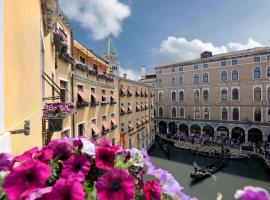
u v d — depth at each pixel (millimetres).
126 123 25578
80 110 13156
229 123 38469
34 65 4457
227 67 38781
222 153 30562
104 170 1541
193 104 43281
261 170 25391
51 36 8812
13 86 2533
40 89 5602
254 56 35781
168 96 47188
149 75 56938
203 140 37250
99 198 1257
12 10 2531
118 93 22906
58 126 6164
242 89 37281
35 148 1599
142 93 33656
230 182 21875
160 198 1447
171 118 46500
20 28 2949
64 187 1180
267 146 32406
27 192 1107
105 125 17859
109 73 21156
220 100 39812
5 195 1165
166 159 30797
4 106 2156
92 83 15594
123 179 1306
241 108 37469
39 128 5270
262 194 999
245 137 36844
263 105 35094
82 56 16781
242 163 28016
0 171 1356
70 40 13266
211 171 23984
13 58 2543
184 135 42500
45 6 6566
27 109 3473
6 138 2053
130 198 1270
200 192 19797
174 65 45625
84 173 1426
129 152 1784
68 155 1575
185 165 27922
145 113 35188
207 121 41125
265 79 34719
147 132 36219
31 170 1174
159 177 1635
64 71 11031
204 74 41719
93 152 1564
